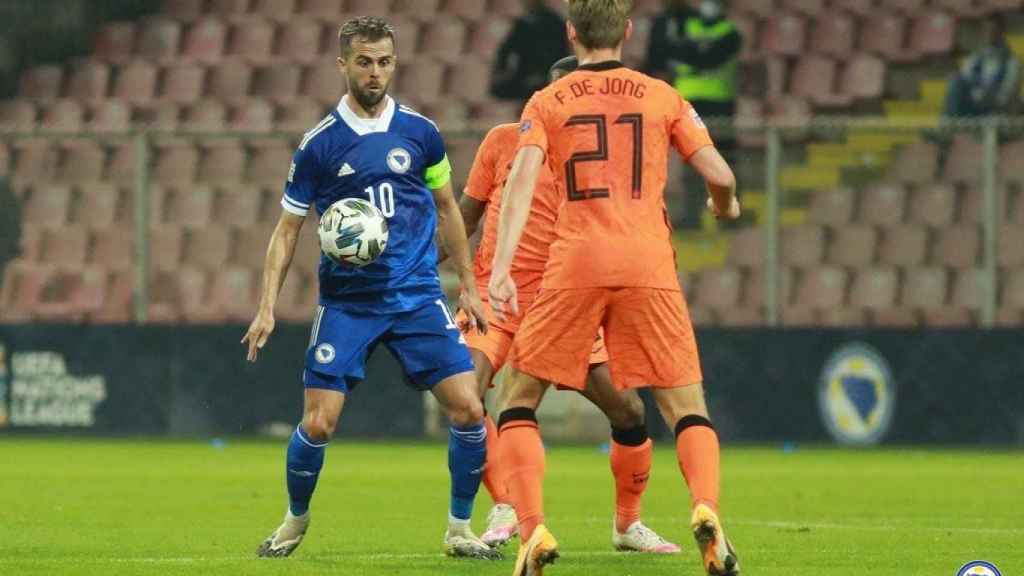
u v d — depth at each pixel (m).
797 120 74.00
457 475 26.59
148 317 68.31
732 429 59.19
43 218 70.12
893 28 76.00
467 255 26.91
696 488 21.94
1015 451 57.12
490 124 75.00
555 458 54.50
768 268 59.19
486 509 37.12
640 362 22.66
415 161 25.88
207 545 28.98
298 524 26.39
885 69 74.94
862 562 26.25
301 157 25.55
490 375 29.86
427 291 26.12
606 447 59.69
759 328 59.03
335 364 25.55
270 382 61.75
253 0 84.25
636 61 75.75
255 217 69.81
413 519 34.53
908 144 63.75
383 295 25.77
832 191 63.94
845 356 58.56
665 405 22.84
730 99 67.81
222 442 61.00
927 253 63.09
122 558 26.59
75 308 68.38
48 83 82.62
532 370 22.73
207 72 81.44
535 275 29.59
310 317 66.44
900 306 63.09
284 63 80.81
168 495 40.34
